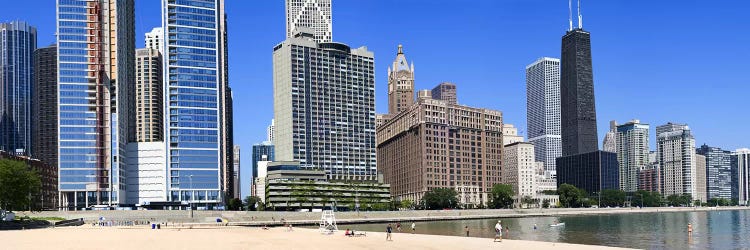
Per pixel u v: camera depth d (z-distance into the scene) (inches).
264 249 4010.8
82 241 4414.4
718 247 5295.3
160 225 7593.5
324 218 6574.8
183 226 7785.4
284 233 5856.3
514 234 7219.5
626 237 6560.0
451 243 4650.6
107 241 4439.0
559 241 5959.6
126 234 5349.4
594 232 7568.9
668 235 6904.5
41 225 6697.8
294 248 4074.8
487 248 4264.3
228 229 6840.6
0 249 3821.4
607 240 6082.7
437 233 7460.6
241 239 4854.8
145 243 4315.9
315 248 4087.1
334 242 4611.2
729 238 6382.9
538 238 6422.2
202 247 4106.8
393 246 4343.0
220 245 4266.7
